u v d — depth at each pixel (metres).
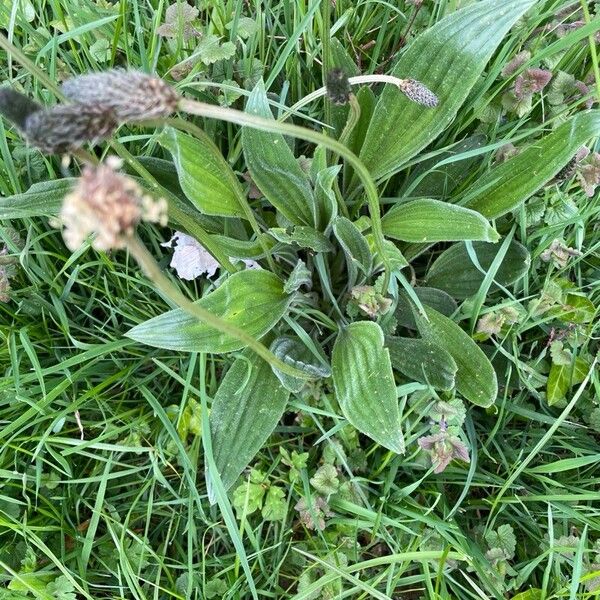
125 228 0.13
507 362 0.35
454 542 0.30
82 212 0.13
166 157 0.35
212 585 0.31
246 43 0.36
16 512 0.32
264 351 0.21
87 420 0.34
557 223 0.32
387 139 0.33
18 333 0.33
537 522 0.33
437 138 0.36
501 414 0.32
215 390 0.34
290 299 0.32
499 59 0.33
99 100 0.16
